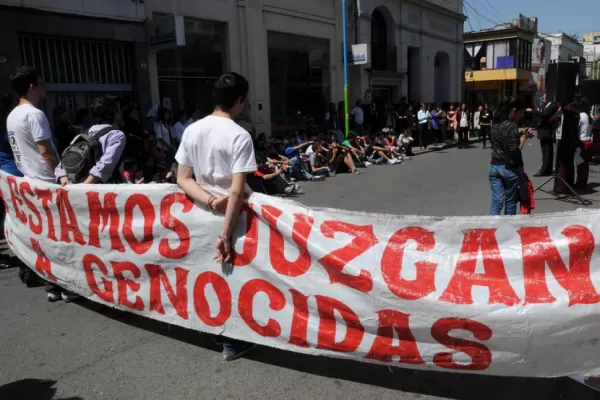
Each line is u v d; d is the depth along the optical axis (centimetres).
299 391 284
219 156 286
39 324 385
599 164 1086
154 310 342
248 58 1351
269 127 1439
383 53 2027
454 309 246
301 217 282
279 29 1452
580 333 234
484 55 3447
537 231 250
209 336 356
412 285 255
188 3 1178
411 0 2061
